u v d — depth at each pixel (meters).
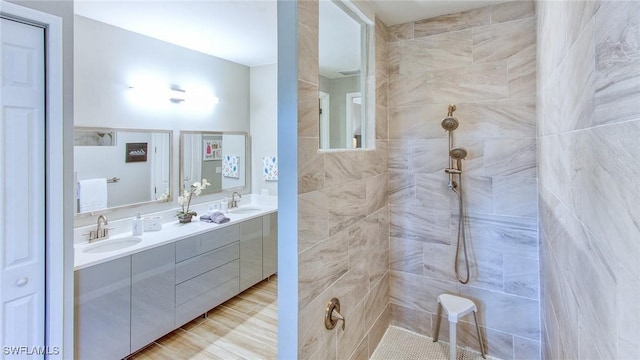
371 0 2.04
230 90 3.75
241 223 3.16
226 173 3.71
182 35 2.86
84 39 2.43
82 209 2.40
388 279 2.54
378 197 2.31
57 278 1.65
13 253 1.52
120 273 2.10
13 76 1.50
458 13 2.22
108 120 2.59
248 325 2.74
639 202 0.53
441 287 2.36
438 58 2.29
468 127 2.21
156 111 2.97
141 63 2.82
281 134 1.40
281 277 1.42
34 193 1.58
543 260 1.81
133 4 2.23
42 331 1.62
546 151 1.60
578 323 0.98
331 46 1.88
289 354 1.40
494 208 2.16
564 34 1.13
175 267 2.49
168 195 3.08
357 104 2.19
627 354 0.59
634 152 0.55
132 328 2.17
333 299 1.69
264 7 2.29
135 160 2.79
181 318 2.54
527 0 2.00
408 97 2.41
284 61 1.39
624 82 0.59
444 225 2.33
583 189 0.89
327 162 1.63
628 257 0.58
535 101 1.99
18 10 1.48
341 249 1.78
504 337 2.16
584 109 0.87
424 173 2.39
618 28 0.62
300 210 1.40
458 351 2.26
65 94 1.68
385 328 2.47
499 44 2.09
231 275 3.04
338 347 1.75
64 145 1.68
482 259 2.21
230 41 3.04
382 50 2.36
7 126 1.49
